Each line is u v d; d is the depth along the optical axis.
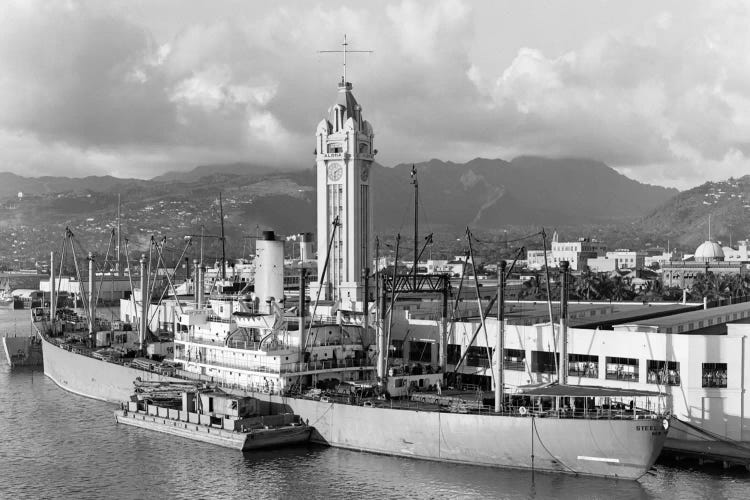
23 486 102.25
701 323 131.62
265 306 132.62
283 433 114.75
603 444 97.75
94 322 190.88
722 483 98.62
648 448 97.00
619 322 143.00
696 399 109.19
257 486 99.69
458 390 121.12
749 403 107.06
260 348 124.94
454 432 104.44
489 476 100.75
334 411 114.00
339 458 109.56
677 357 110.69
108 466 109.31
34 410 144.88
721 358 108.19
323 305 153.88
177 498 96.94
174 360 145.12
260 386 124.81
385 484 98.94
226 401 119.75
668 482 98.88
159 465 108.94
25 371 191.38
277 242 133.62
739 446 106.00
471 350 132.38
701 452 107.94
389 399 116.56
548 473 101.19
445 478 100.31
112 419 136.50
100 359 156.75
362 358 128.88
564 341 111.56
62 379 169.50
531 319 143.12
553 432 99.25
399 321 140.75
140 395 133.75
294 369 122.06
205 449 115.56
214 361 134.12
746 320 142.75
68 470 108.00
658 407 107.56
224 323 134.75
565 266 112.12
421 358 138.75
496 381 104.75
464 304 176.75
